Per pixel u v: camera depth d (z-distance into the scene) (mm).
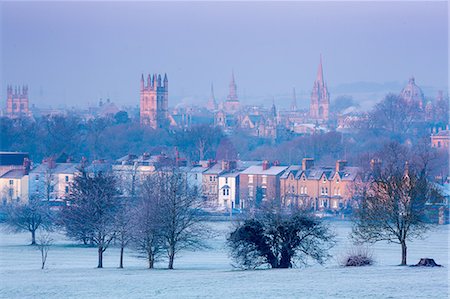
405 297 143625
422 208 195625
